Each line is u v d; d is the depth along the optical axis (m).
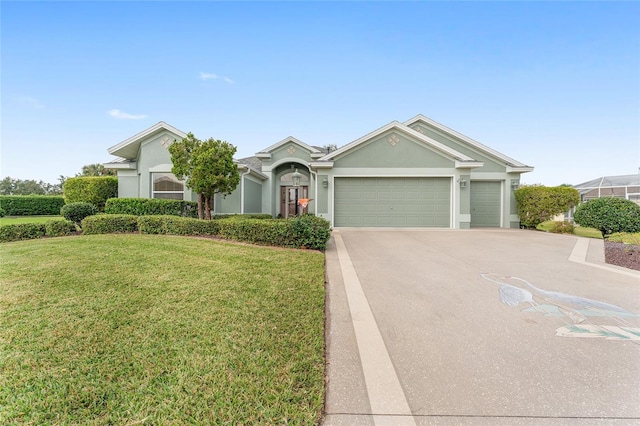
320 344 3.09
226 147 12.16
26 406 2.21
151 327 3.43
